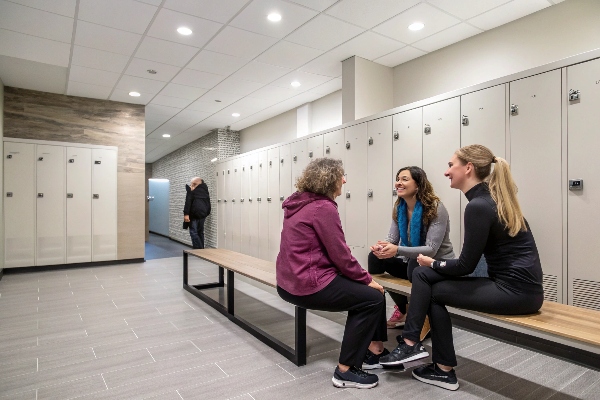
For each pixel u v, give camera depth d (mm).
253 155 6859
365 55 4848
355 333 2096
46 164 6039
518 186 2775
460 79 4422
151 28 4090
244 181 7223
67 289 4660
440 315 2020
